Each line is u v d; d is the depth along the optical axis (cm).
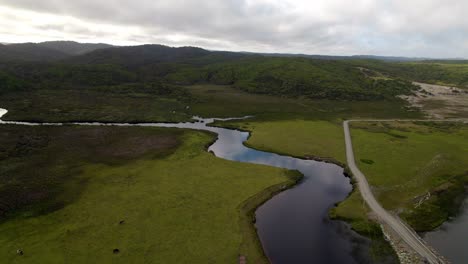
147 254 4212
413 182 6725
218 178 6681
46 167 7131
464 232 5041
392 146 9194
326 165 7881
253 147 9144
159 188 6131
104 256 4144
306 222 5250
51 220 4956
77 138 9369
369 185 6575
